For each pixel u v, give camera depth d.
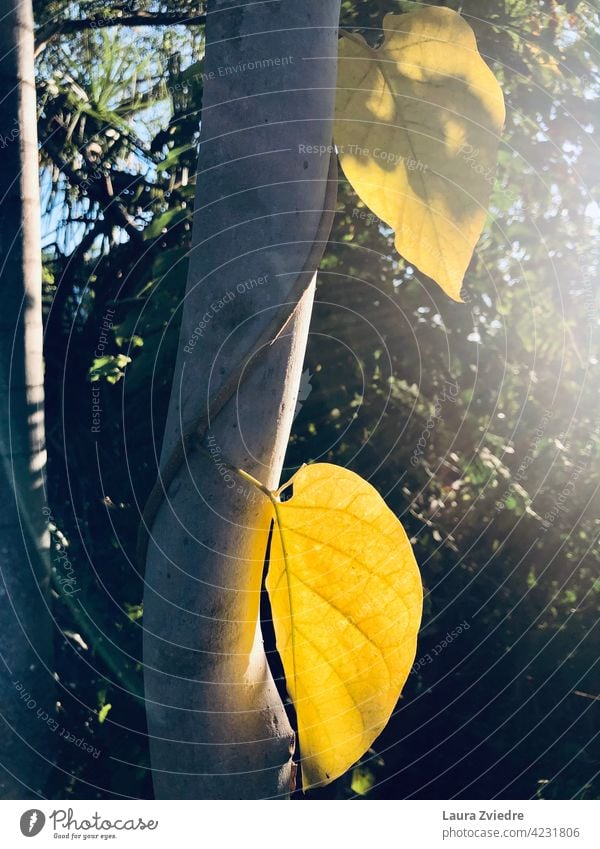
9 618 0.70
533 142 1.39
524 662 1.35
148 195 1.21
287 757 0.45
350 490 0.40
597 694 1.37
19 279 0.69
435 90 0.45
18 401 0.69
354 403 1.30
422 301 1.36
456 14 0.45
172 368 1.10
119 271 1.19
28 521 0.71
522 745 1.35
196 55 1.17
